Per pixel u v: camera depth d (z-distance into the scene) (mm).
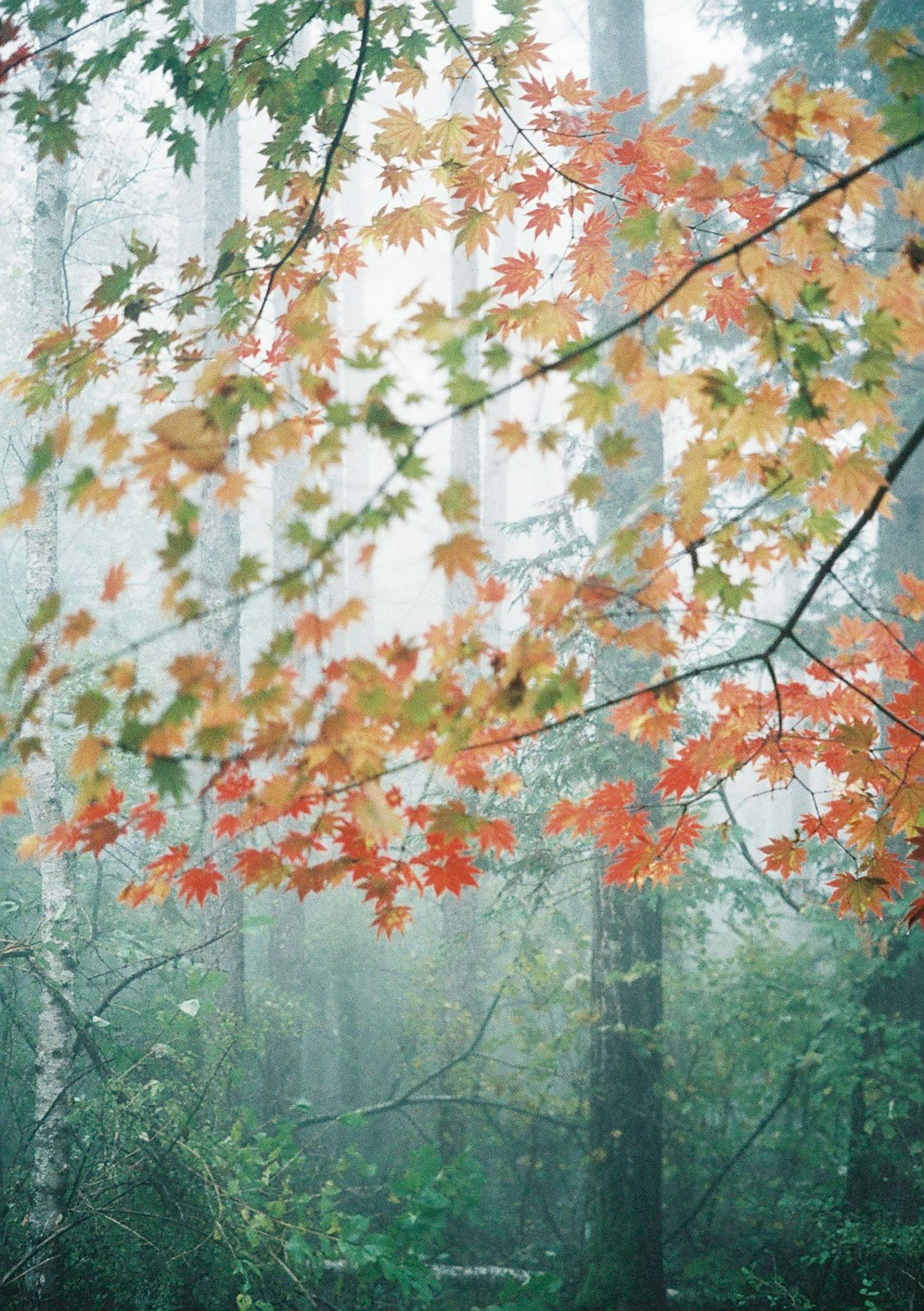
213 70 3078
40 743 1860
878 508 2129
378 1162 10984
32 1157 7965
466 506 1792
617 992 8094
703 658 7973
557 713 2262
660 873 2916
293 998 10297
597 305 6039
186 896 2400
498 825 2348
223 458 1841
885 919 7855
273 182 3238
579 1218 9516
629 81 8680
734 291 2596
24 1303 5746
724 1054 9203
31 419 6895
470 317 1908
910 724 2615
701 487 2240
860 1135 7891
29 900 8320
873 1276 7387
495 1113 9641
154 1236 6008
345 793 2098
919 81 1811
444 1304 7652
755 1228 8930
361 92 3168
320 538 1821
